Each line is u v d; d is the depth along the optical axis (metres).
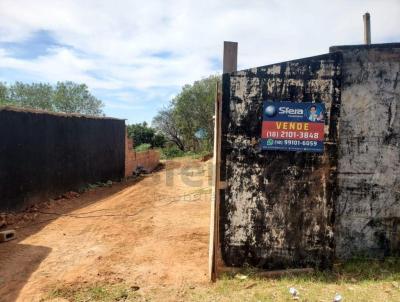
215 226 5.39
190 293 4.97
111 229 8.38
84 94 33.00
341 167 5.92
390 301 4.55
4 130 9.46
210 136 31.88
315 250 5.50
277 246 5.52
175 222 8.85
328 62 5.34
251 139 5.46
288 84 5.38
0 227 8.52
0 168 9.30
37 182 10.98
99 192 13.73
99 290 5.14
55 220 9.28
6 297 5.01
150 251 6.80
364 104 5.82
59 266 6.12
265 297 4.70
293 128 5.42
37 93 31.38
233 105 5.45
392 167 5.86
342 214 5.97
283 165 5.46
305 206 5.47
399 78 5.75
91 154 14.70
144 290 5.13
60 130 12.34
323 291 4.85
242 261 5.57
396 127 5.81
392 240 5.91
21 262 6.32
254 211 5.51
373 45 5.71
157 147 37.03
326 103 5.37
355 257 5.92
